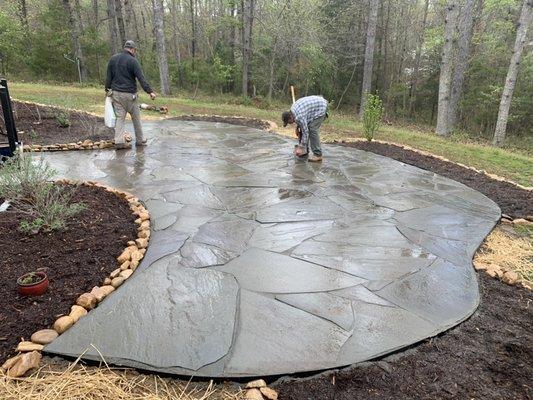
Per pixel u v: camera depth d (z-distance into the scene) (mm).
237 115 11469
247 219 4102
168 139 7695
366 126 8195
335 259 3346
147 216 3998
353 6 20297
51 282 2775
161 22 17078
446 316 2682
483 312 2781
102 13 26000
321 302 2744
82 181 4863
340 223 4109
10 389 1938
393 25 21562
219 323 2486
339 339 2395
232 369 2139
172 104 12914
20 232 3355
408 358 2303
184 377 2092
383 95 22562
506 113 13797
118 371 2125
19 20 19812
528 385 2117
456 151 8172
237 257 3307
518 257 3672
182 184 5121
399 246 3658
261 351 2271
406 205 4742
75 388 1976
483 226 4246
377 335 2445
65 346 2250
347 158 6805
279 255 3365
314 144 6367
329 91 22141
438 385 2102
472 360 2299
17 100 9984
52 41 18438
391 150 7570
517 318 2729
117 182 5133
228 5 20141
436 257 3492
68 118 8281
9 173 3695
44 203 3752
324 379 2125
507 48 18906
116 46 18359
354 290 2910
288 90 21484
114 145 6938
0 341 2232
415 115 22297
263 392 2002
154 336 2357
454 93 15766
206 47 24000
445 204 4852
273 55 19156
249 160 6398
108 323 2451
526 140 18500
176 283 2893
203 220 4031
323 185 5312
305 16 18453
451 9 12312
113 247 3322
